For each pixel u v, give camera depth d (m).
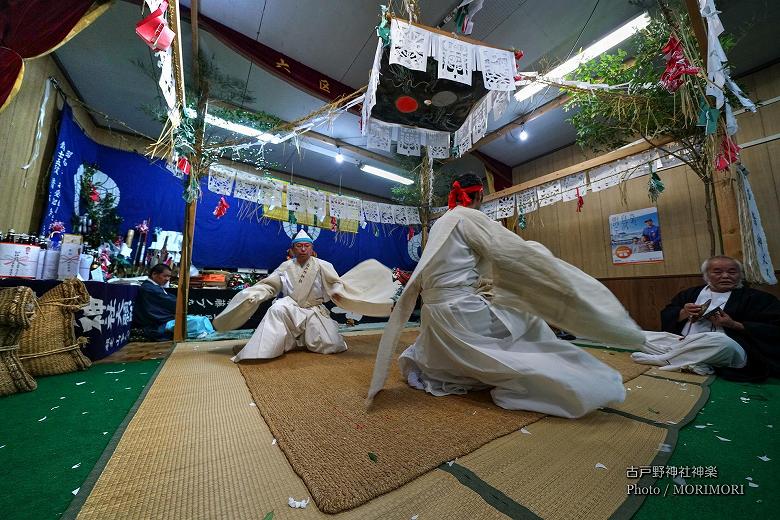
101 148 5.80
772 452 1.16
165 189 6.43
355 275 3.38
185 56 4.45
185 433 1.30
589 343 4.01
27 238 2.44
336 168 8.23
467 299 1.81
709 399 1.80
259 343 2.74
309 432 1.30
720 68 2.18
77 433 1.32
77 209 4.97
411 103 3.70
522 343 1.76
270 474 1.01
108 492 0.90
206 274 5.41
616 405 1.66
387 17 2.58
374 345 3.65
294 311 3.13
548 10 3.86
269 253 7.68
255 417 1.49
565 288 1.53
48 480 0.98
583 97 3.96
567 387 1.46
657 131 3.70
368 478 0.97
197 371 2.35
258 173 7.93
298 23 4.14
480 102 3.69
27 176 3.87
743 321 2.41
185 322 3.94
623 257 5.88
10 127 3.58
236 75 4.91
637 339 1.45
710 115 2.49
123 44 4.30
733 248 3.21
